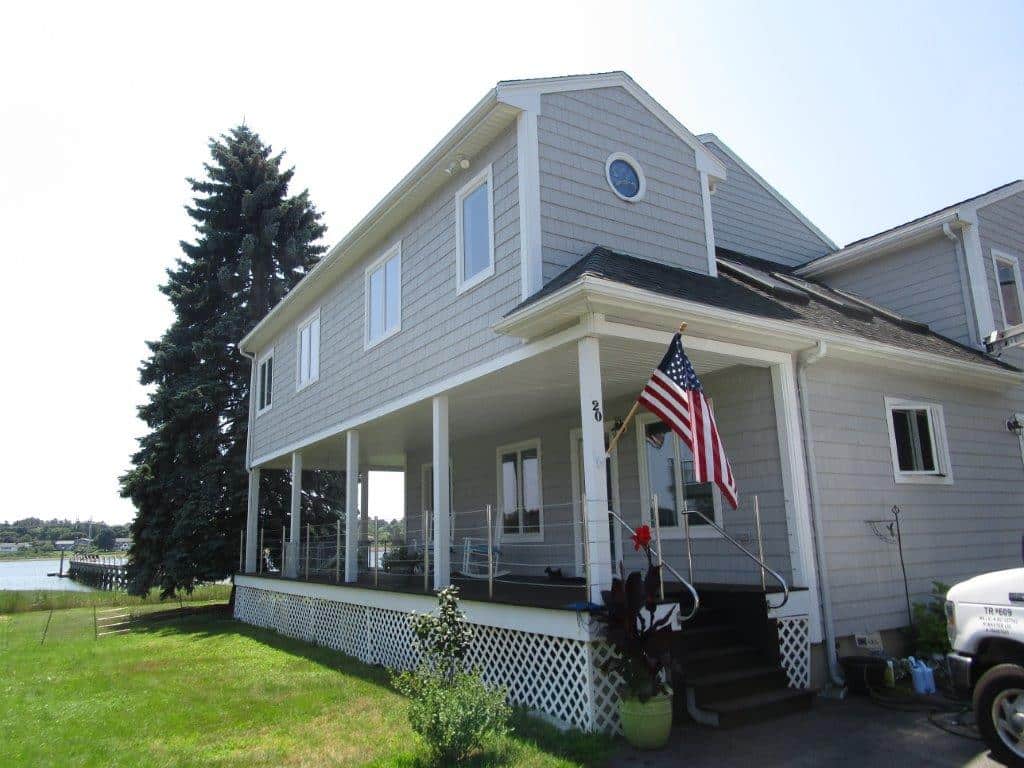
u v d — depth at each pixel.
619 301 6.18
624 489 9.88
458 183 9.24
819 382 8.21
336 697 7.75
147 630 15.95
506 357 7.80
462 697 5.48
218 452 21.75
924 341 10.03
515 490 12.49
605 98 8.77
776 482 7.77
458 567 12.97
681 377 6.04
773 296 9.23
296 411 15.38
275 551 20.89
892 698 6.75
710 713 5.97
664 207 9.02
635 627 5.55
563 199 8.00
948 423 9.66
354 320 12.58
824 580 7.52
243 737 6.34
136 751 6.03
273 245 25.97
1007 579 5.01
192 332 23.55
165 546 20.69
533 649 6.61
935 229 11.29
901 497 8.69
